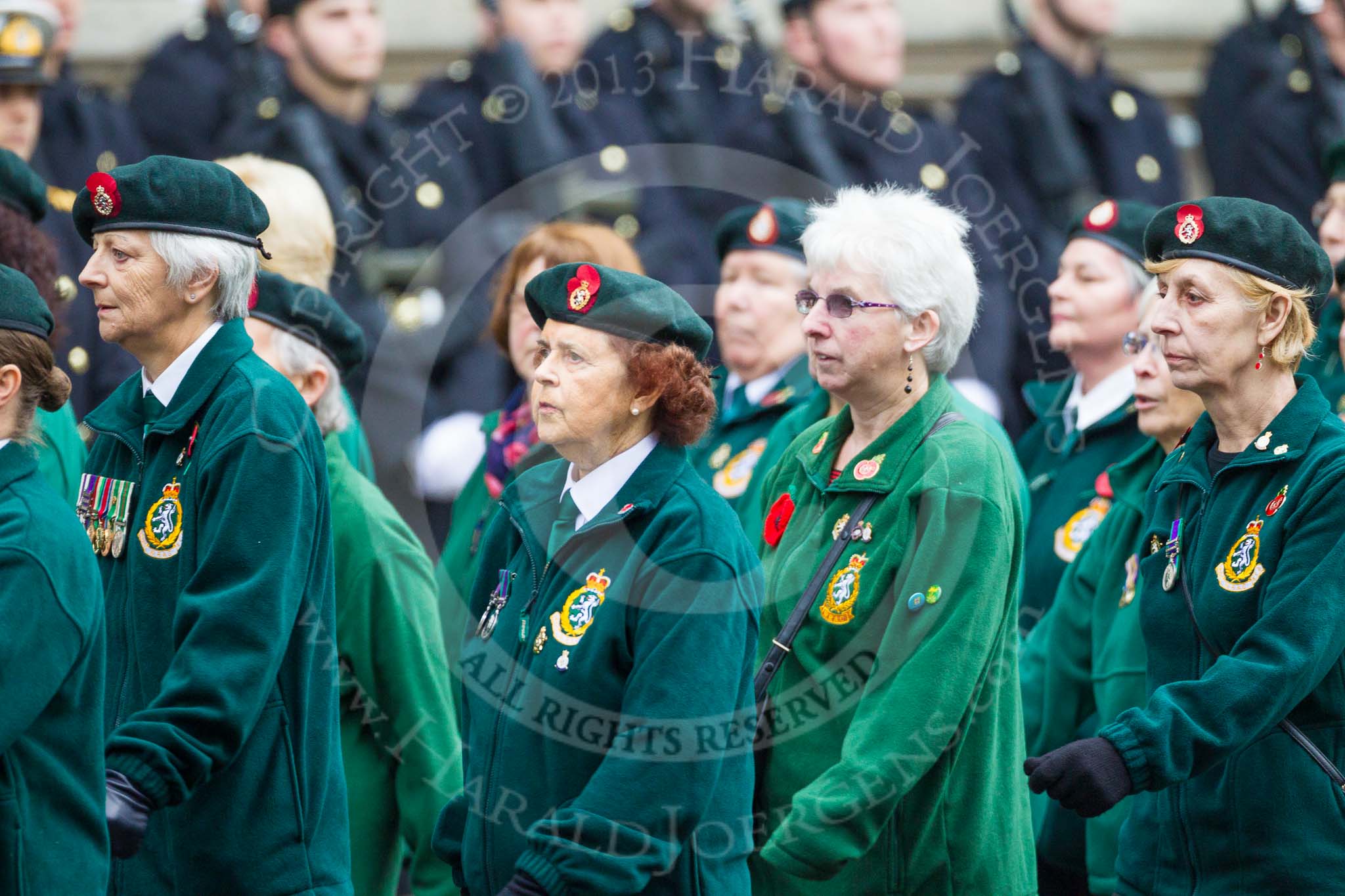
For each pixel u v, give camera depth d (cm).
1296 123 2888
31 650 1158
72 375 2230
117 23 2862
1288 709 1296
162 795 1292
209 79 2622
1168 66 3119
